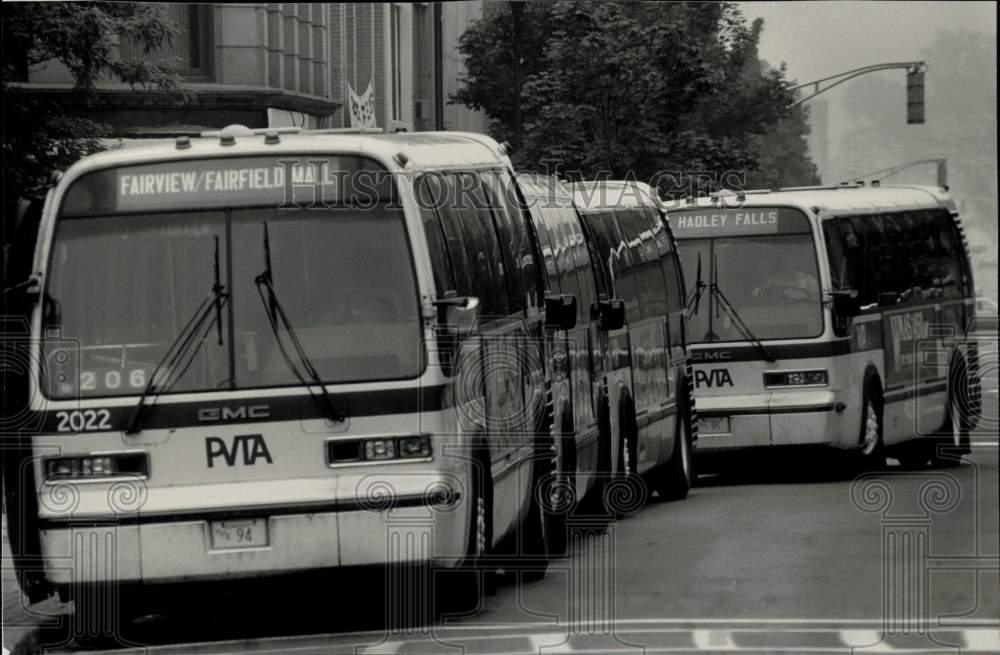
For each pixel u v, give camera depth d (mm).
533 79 46812
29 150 30484
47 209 20234
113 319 20031
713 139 46344
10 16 30875
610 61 45656
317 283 19953
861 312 41188
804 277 39938
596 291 30531
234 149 20203
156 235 20141
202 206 20125
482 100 48062
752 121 46219
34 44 31609
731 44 46250
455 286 20672
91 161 20281
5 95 30078
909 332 44062
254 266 19984
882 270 42938
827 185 44125
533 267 25438
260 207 20125
